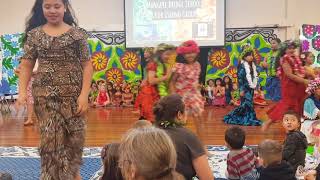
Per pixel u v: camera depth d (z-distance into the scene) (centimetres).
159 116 239
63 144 248
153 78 471
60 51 245
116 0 887
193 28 870
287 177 257
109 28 882
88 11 894
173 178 128
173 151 129
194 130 581
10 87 812
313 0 855
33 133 584
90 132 583
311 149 452
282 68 529
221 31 863
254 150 347
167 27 875
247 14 867
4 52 809
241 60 640
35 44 246
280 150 262
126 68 878
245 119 628
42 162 250
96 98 862
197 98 491
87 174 387
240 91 638
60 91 246
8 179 233
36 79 250
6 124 653
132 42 878
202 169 229
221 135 553
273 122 594
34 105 253
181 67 480
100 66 880
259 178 262
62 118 247
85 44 252
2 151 481
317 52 812
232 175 288
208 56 869
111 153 211
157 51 478
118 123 650
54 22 246
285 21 860
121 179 206
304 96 520
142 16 875
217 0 859
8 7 916
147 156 125
